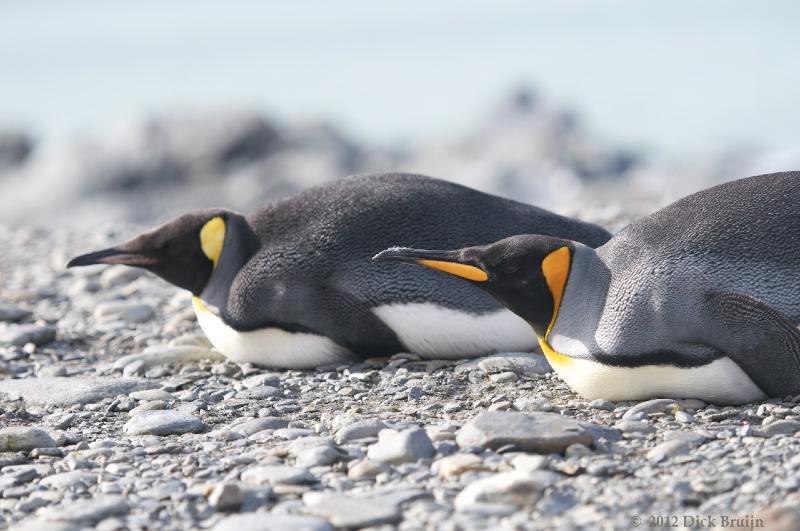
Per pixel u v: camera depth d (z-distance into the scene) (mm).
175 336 18797
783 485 9797
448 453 11211
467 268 13172
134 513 10195
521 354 14938
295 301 15305
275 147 71438
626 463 10688
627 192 62094
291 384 15031
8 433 12562
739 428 11625
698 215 12562
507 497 9773
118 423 13852
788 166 61125
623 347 12258
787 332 11469
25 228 32875
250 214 16344
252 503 10180
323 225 15422
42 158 74875
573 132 77562
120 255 16375
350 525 9484
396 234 15141
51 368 16922
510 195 68875
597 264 12812
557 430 11242
